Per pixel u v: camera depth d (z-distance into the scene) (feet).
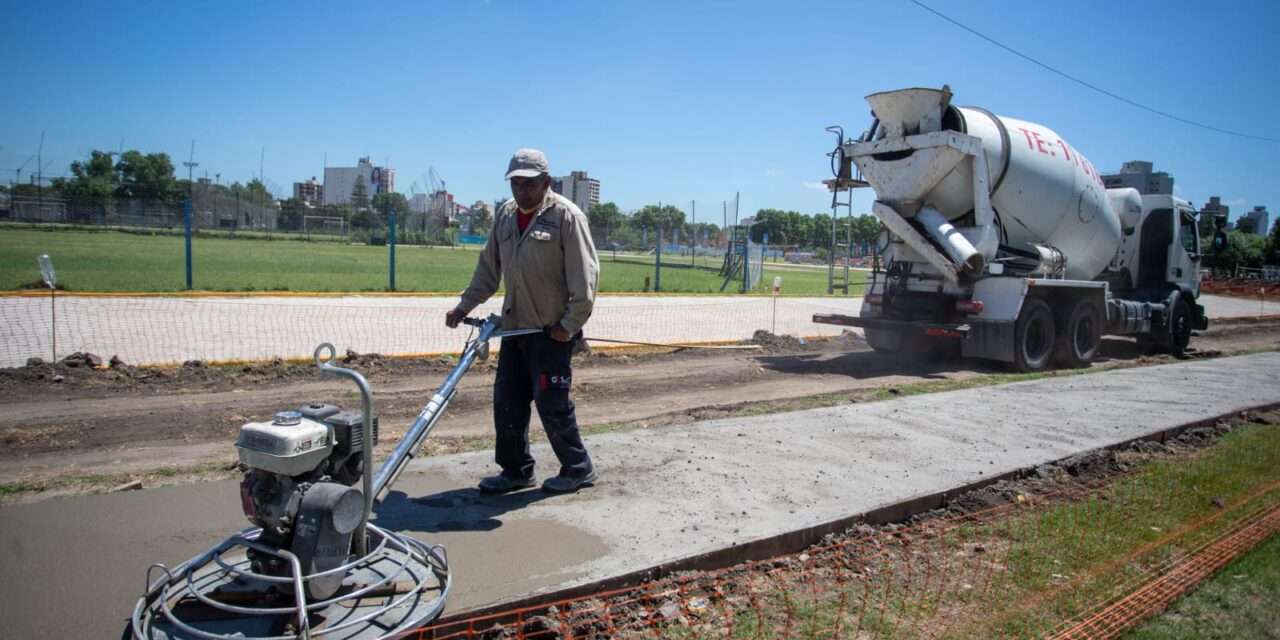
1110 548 15.70
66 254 93.04
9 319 38.47
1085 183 44.14
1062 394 32.60
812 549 15.14
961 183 38.81
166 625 9.59
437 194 275.18
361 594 9.95
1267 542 16.34
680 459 19.77
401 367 32.83
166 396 25.72
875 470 19.63
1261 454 24.36
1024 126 41.88
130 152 226.79
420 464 18.42
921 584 13.74
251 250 131.13
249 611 9.01
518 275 15.23
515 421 16.30
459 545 13.52
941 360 44.86
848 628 11.92
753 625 11.89
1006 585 13.78
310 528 9.82
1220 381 38.14
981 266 38.75
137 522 14.08
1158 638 12.05
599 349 41.63
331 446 10.59
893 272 43.06
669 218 241.35
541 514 15.30
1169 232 53.88
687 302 72.59
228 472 17.65
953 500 18.33
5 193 143.23
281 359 32.04
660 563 13.17
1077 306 44.34
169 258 96.02
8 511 14.49
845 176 42.04
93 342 34.27
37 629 10.14
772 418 25.54
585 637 11.29
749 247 95.76
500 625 11.27
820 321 43.98
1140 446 24.50
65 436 20.53
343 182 463.01
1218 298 139.44
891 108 38.86
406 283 74.74
